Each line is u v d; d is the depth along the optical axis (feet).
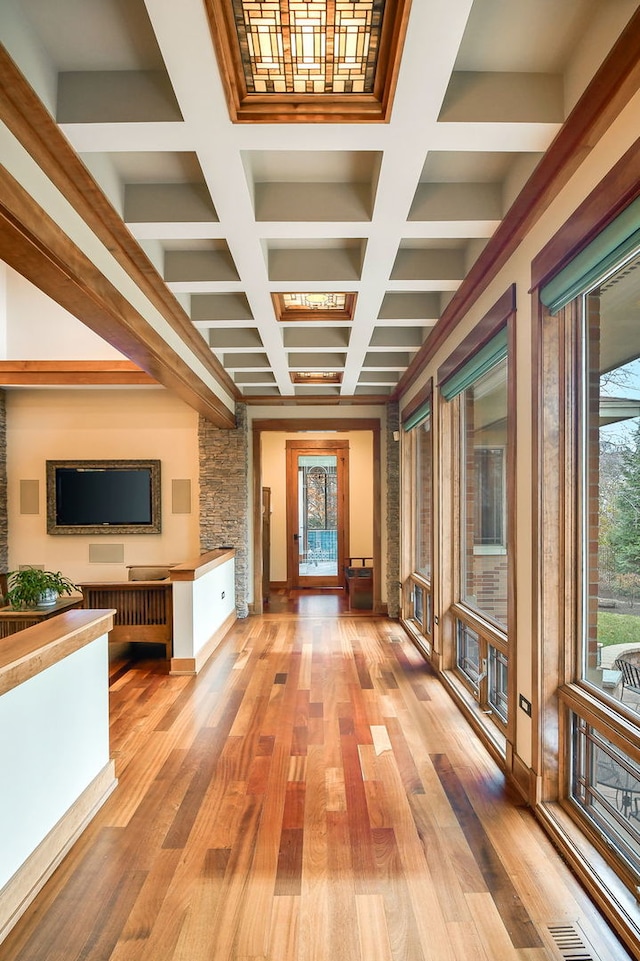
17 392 22.70
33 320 20.92
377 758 9.91
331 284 11.04
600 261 6.19
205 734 11.02
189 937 5.81
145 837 7.59
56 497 22.50
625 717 6.41
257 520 23.25
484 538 12.32
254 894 6.45
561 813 7.72
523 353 8.63
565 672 7.91
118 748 10.38
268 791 8.79
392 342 15.55
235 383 20.45
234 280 10.80
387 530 23.11
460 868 6.89
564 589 7.90
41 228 6.46
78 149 6.67
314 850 7.28
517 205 7.93
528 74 6.27
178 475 22.76
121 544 22.72
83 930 5.92
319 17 5.19
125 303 9.55
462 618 13.26
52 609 16.35
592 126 5.93
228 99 5.79
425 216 8.60
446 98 6.23
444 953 5.57
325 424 23.35
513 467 9.02
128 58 6.04
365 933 5.84
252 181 8.14
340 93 6.02
